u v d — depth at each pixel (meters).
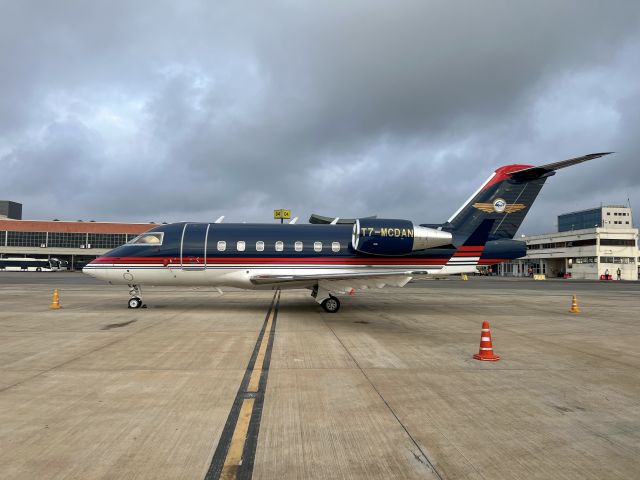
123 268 15.04
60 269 82.00
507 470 3.70
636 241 65.56
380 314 14.52
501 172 15.94
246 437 4.34
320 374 6.75
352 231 15.45
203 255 14.91
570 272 72.44
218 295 22.06
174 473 3.59
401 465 3.77
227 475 3.56
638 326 12.49
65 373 6.73
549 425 4.74
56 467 3.68
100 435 4.36
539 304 19.53
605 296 25.44
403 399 5.57
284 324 11.93
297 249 14.98
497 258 15.77
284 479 3.51
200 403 5.36
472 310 16.50
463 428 4.63
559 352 8.67
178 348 8.66
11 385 6.08
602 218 98.12
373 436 4.39
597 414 5.10
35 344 9.01
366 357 7.96
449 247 15.38
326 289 14.75
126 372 6.81
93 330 10.77
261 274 14.92
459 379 6.55
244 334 10.29
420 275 13.34
